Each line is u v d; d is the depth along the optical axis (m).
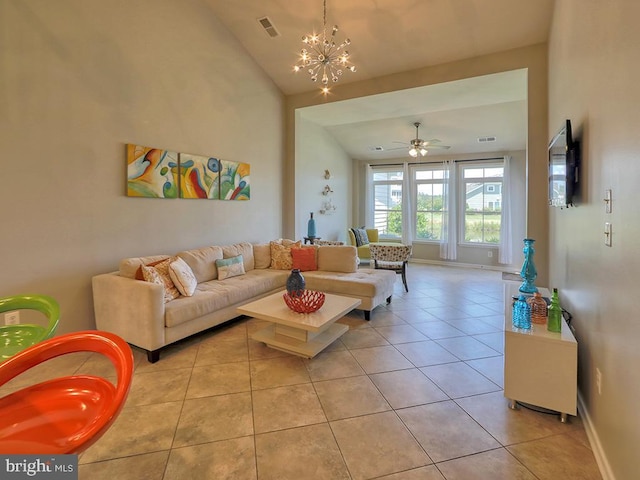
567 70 2.60
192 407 2.11
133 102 3.42
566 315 2.45
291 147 5.75
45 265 2.80
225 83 4.54
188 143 4.04
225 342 3.13
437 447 1.77
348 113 5.89
